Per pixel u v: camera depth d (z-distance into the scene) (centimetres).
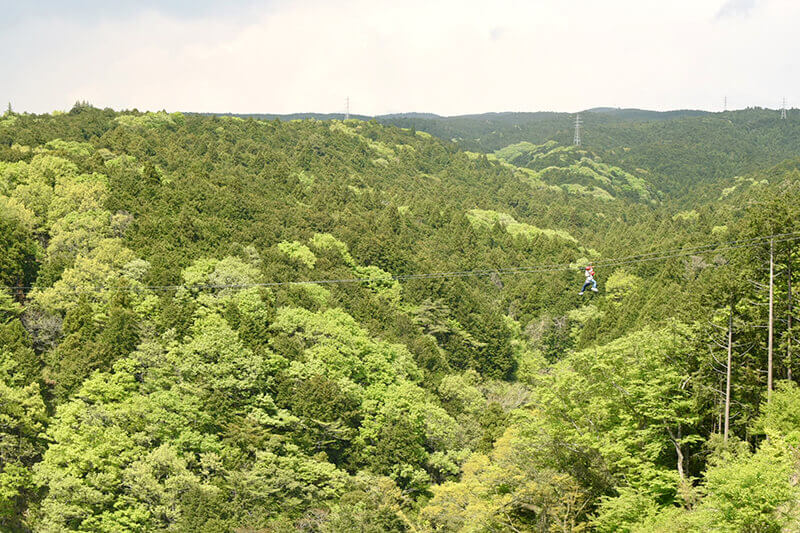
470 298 12444
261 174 17012
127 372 6850
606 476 4509
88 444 5991
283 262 10669
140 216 10112
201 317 8050
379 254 12762
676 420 4281
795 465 3494
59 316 7894
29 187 9819
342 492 6188
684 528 3438
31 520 5784
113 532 5547
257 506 5741
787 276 5262
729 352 4638
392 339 9538
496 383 10388
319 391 7081
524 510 4616
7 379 6600
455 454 7162
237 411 6812
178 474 5884
